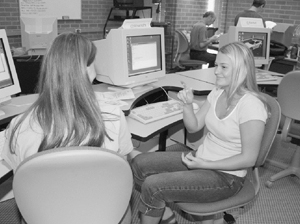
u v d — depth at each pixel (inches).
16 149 37.9
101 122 37.4
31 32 127.3
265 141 56.7
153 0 234.7
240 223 79.7
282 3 211.2
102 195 35.4
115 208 38.5
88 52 38.2
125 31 79.2
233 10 242.4
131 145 44.9
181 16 241.9
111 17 236.7
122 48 79.6
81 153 30.9
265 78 110.2
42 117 36.4
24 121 37.5
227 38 123.3
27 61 118.0
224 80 56.1
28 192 34.0
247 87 55.8
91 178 33.1
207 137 61.4
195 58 207.3
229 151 56.6
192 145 96.4
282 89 85.0
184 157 57.1
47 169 31.0
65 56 36.5
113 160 32.9
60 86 36.2
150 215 55.2
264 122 52.7
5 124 65.8
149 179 54.9
